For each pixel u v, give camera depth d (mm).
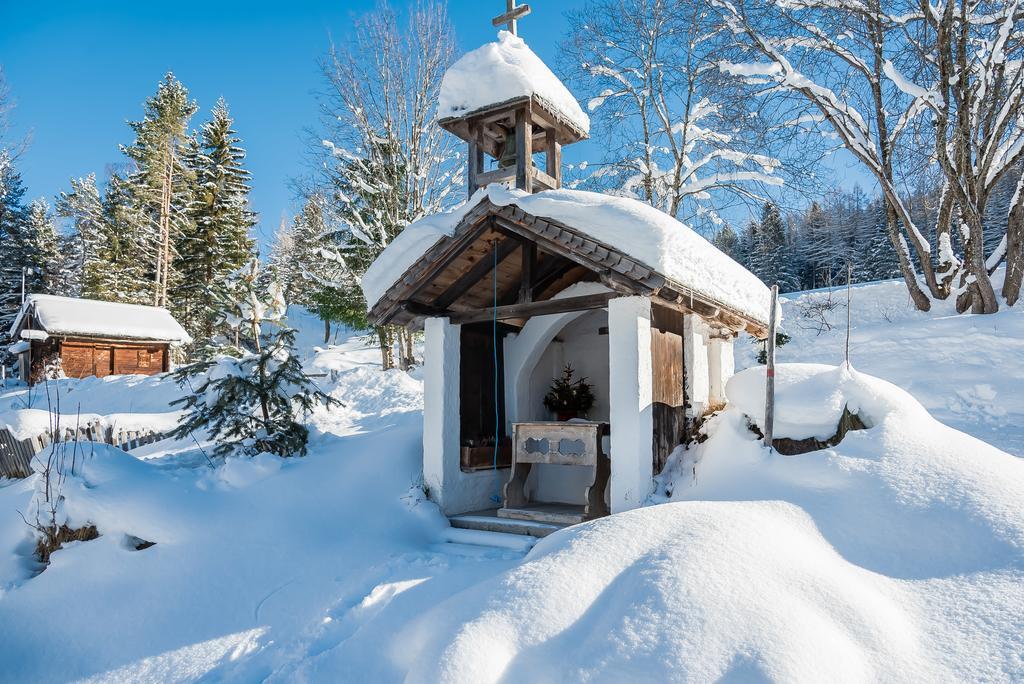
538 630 3316
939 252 14852
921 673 2764
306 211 26422
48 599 5074
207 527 6004
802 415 5582
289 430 8656
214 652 4383
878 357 12164
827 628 3029
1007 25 12680
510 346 8453
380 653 3973
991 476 4277
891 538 3998
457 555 6016
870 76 15312
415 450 8094
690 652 2887
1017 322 12055
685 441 6883
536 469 8555
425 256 6848
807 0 14898
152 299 34125
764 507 4492
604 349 8961
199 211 34094
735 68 14852
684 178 16969
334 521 6559
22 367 27469
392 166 19000
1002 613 3094
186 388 17516
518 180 7488
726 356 8352
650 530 4090
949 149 14430
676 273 5816
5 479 9336
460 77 7859
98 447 6660
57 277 42125
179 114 37125
